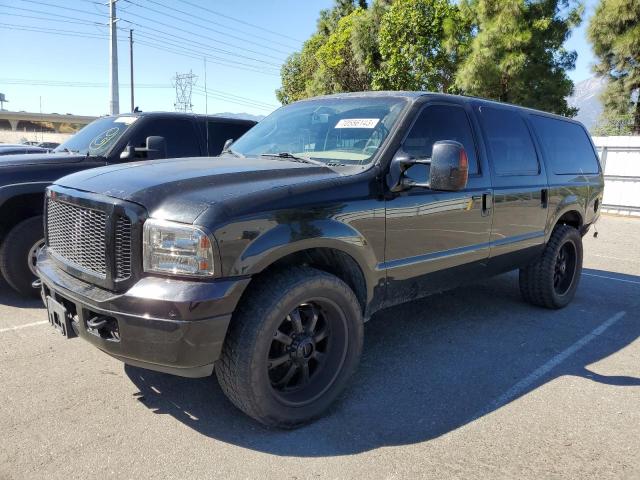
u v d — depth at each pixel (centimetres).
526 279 560
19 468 268
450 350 448
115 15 2800
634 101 2273
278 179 319
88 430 305
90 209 301
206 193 288
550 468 285
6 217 517
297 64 2998
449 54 1986
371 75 2266
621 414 345
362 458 288
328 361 336
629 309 587
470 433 317
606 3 2145
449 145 323
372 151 365
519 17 1847
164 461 279
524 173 496
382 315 536
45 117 9169
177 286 267
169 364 272
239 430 312
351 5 3247
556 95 1919
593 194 612
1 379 363
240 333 287
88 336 294
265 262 286
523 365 421
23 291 523
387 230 355
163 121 685
